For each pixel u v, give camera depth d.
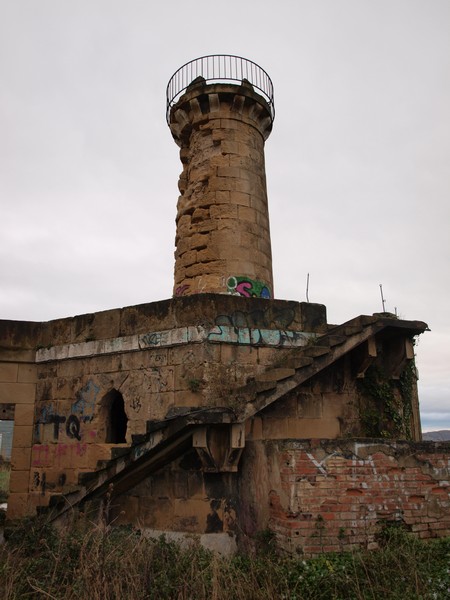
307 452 7.39
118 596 5.74
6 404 11.98
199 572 6.29
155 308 10.22
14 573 6.53
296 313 10.29
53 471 11.15
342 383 10.13
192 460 9.12
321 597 6.00
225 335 9.57
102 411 10.73
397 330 10.05
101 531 7.30
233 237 11.98
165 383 9.72
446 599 5.70
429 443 8.09
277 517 7.46
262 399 8.48
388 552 6.70
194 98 13.08
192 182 12.91
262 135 13.69
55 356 11.65
